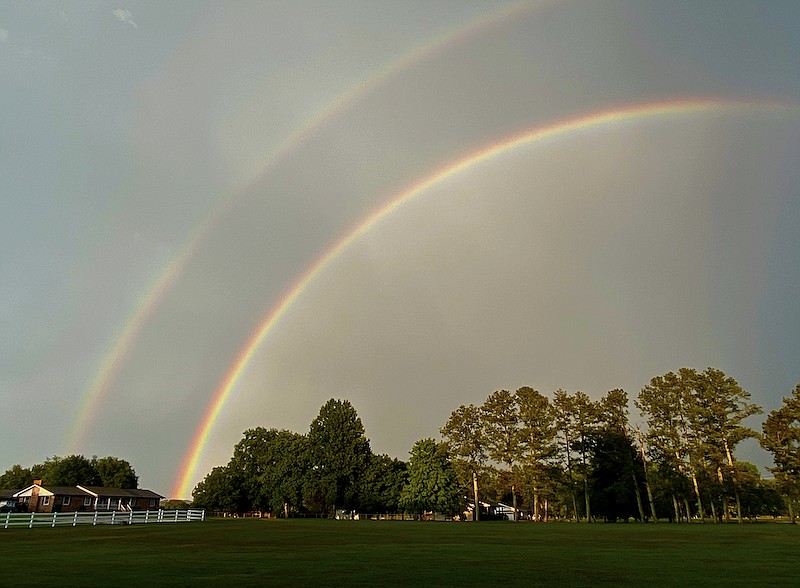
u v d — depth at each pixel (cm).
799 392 6662
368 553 2391
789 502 6875
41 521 4716
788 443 6638
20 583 1443
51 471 12194
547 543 3106
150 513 5812
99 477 12544
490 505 10712
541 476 7925
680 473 7494
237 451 10838
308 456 9206
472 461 8525
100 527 4666
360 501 9000
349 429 9238
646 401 7712
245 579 1545
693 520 7956
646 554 2411
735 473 6925
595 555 2347
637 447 8006
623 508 7881
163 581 1496
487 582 1527
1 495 9219
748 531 4644
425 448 8819
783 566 1941
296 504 9381
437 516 9138
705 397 7250
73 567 1806
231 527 4928
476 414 8538
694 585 1476
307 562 2003
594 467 7919
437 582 1516
